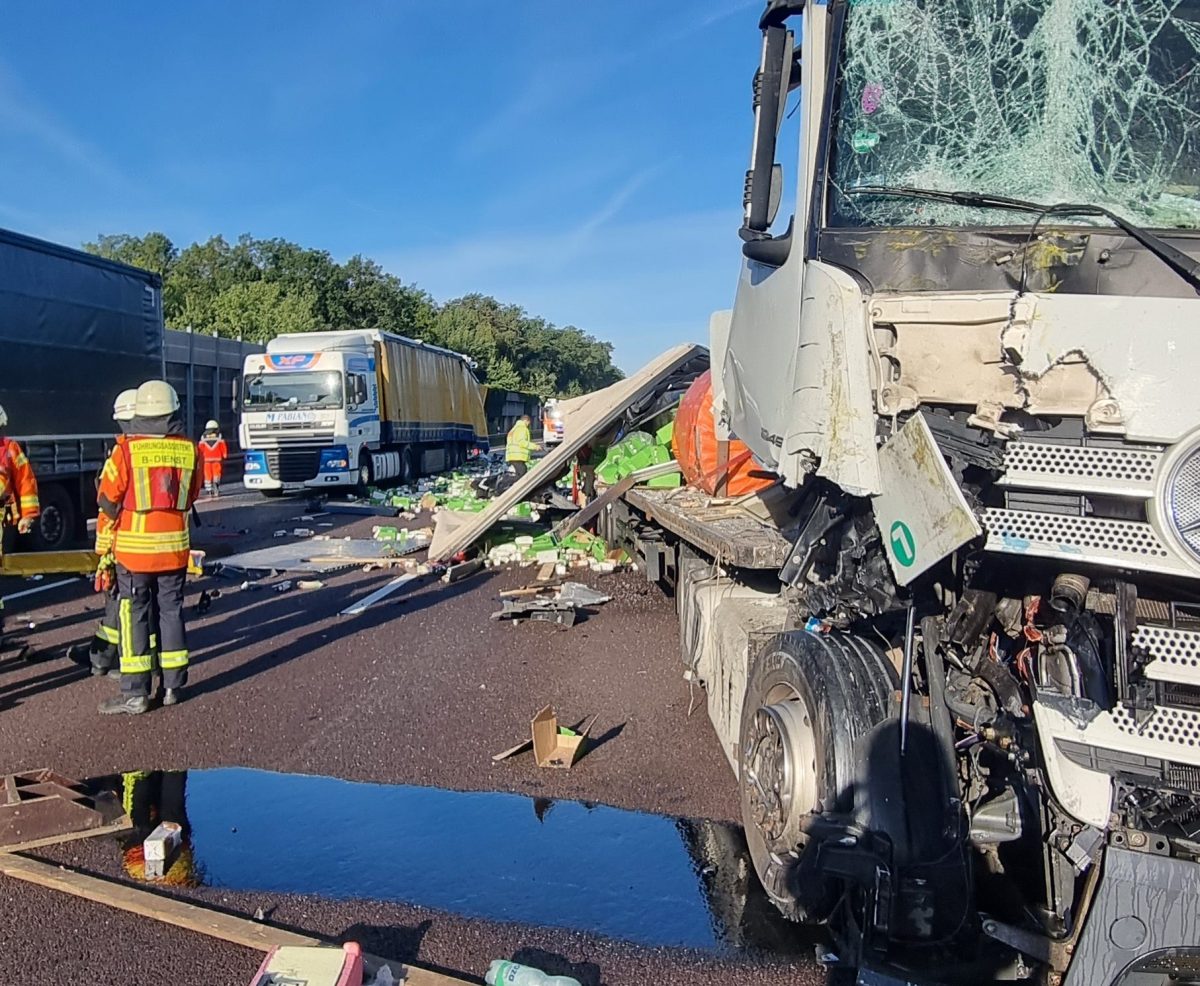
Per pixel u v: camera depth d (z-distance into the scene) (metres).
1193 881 2.27
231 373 28.61
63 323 11.49
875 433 2.75
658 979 3.12
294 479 19.56
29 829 4.07
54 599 9.26
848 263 3.05
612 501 9.23
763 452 4.00
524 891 3.71
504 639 7.55
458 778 4.81
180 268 54.62
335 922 3.45
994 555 2.63
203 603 8.50
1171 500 2.35
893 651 3.22
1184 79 2.97
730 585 5.55
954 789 2.80
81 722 5.64
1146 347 2.45
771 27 3.47
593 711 5.81
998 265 2.89
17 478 6.59
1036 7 3.05
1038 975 2.76
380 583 9.95
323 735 5.42
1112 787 2.35
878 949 2.89
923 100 3.12
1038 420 2.57
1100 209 2.78
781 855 3.21
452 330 70.12
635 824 4.30
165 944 3.28
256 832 4.22
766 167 3.51
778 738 3.26
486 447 35.69
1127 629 2.38
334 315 54.88
